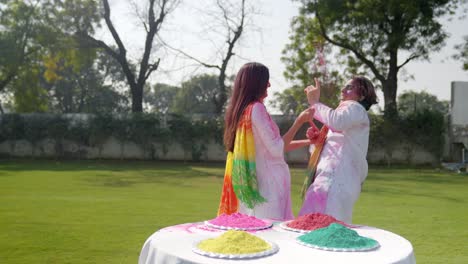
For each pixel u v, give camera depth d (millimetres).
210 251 2027
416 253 5008
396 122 22188
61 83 42812
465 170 18875
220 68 25906
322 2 22500
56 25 25344
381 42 22344
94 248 5055
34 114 24312
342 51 24906
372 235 2480
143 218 6996
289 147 3555
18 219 6777
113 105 43781
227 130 3307
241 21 25375
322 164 3277
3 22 24906
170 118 24000
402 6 20594
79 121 24234
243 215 2719
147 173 16203
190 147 23531
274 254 2051
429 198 9953
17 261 4508
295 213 8062
